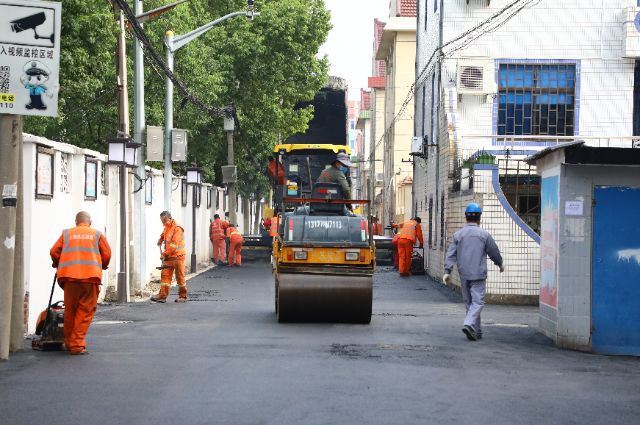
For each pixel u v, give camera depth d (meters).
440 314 21.28
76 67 24.91
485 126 32.94
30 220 17.55
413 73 66.06
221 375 11.84
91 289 14.03
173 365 12.71
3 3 13.84
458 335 16.94
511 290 25.02
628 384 11.92
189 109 41.75
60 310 14.56
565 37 32.62
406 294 27.78
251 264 43.62
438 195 34.28
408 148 66.44
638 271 15.74
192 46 40.25
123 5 22.12
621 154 15.33
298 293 18.16
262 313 21.14
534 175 27.89
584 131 32.59
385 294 27.78
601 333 15.71
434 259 35.28
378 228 58.56
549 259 16.83
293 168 41.22
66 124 34.91
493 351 14.85
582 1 32.53
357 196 111.94
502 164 28.09
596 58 32.53
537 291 24.94
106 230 24.73
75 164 21.19
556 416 9.70
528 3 32.62
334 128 45.91
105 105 34.78
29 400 10.13
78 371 12.20
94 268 14.05
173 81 29.08
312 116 46.00
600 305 15.73
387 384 11.30
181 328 17.78
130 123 37.22
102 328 17.77
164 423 8.98
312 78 50.94
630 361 14.44
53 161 19.08
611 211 15.78
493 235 25.03
